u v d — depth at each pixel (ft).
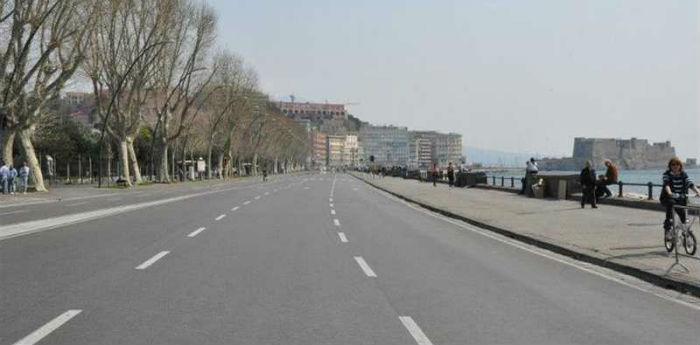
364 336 23.70
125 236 57.93
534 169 128.06
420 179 254.47
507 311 28.27
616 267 40.50
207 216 82.43
